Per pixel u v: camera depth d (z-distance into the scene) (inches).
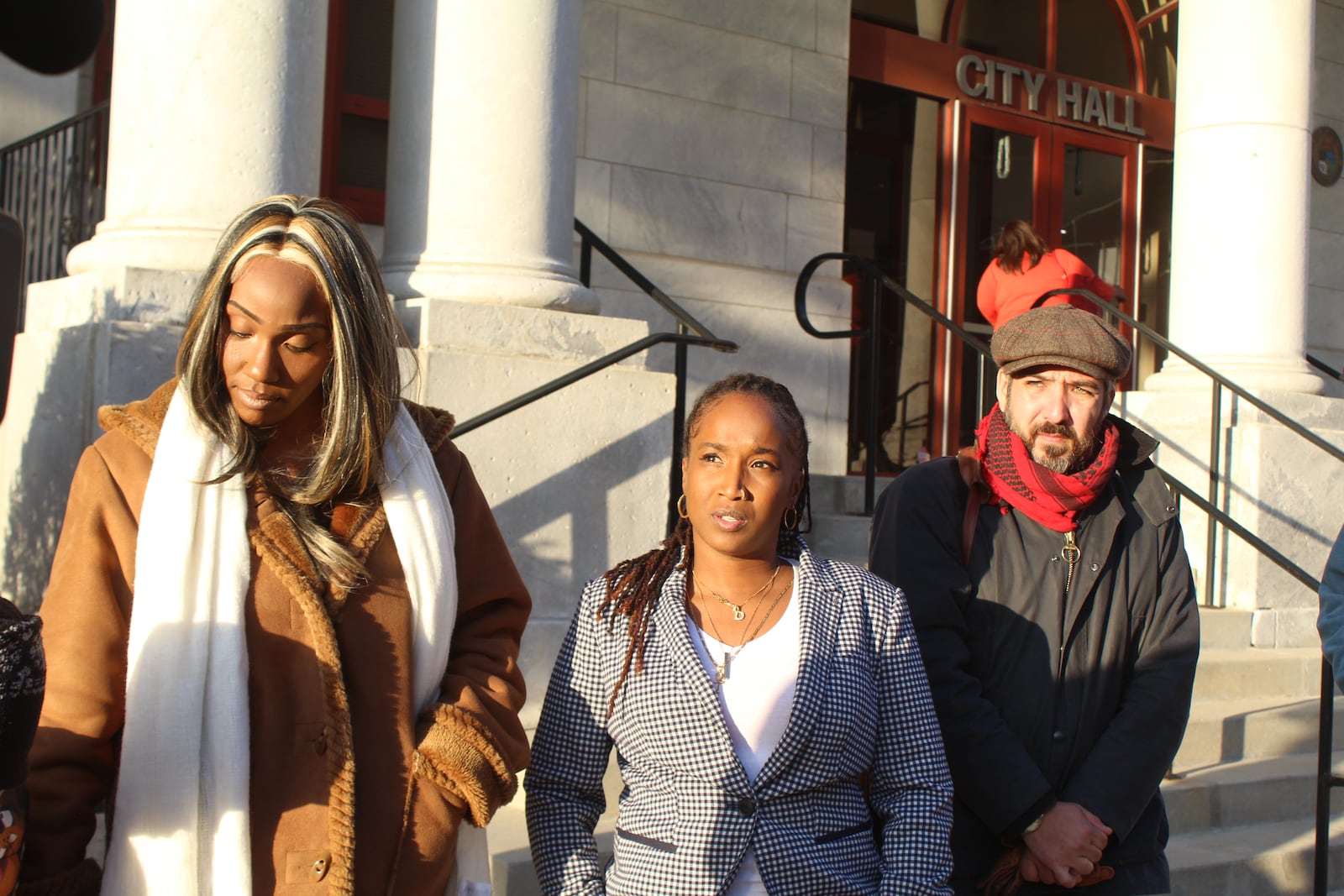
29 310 150.5
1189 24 244.4
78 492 63.2
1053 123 310.5
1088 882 82.7
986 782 82.4
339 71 230.2
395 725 64.1
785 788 70.4
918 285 297.1
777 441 73.8
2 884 53.4
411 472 67.9
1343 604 84.5
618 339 156.8
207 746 60.1
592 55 242.7
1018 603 87.4
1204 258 238.2
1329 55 335.6
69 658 60.0
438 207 153.4
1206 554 218.4
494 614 72.1
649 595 75.3
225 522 62.7
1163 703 86.4
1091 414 86.4
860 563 217.3
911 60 291.3
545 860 74.0
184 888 58.7
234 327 63.1
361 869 62.3
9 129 228.5
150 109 139.0
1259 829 156.3
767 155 262.5
